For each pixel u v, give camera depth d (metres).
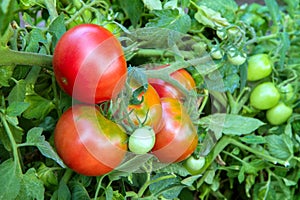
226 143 0.64
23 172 0.53
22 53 0.49
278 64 0.70
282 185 0.69
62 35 0.49
